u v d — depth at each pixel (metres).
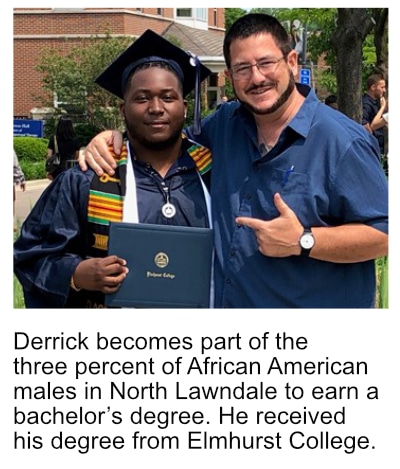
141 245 3.06
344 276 3.16
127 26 20.89
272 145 3.21
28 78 21.95
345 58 7.86
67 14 21.23
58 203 3.19
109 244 3.06
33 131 14.98
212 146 3.43
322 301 3.14
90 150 3.25
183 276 3.08
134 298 3.06
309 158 3.10
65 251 3.17
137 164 3.24
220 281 3.21
